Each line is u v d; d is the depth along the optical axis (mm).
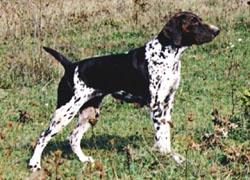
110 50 15281
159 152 7395
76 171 7055
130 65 7301
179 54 7305
